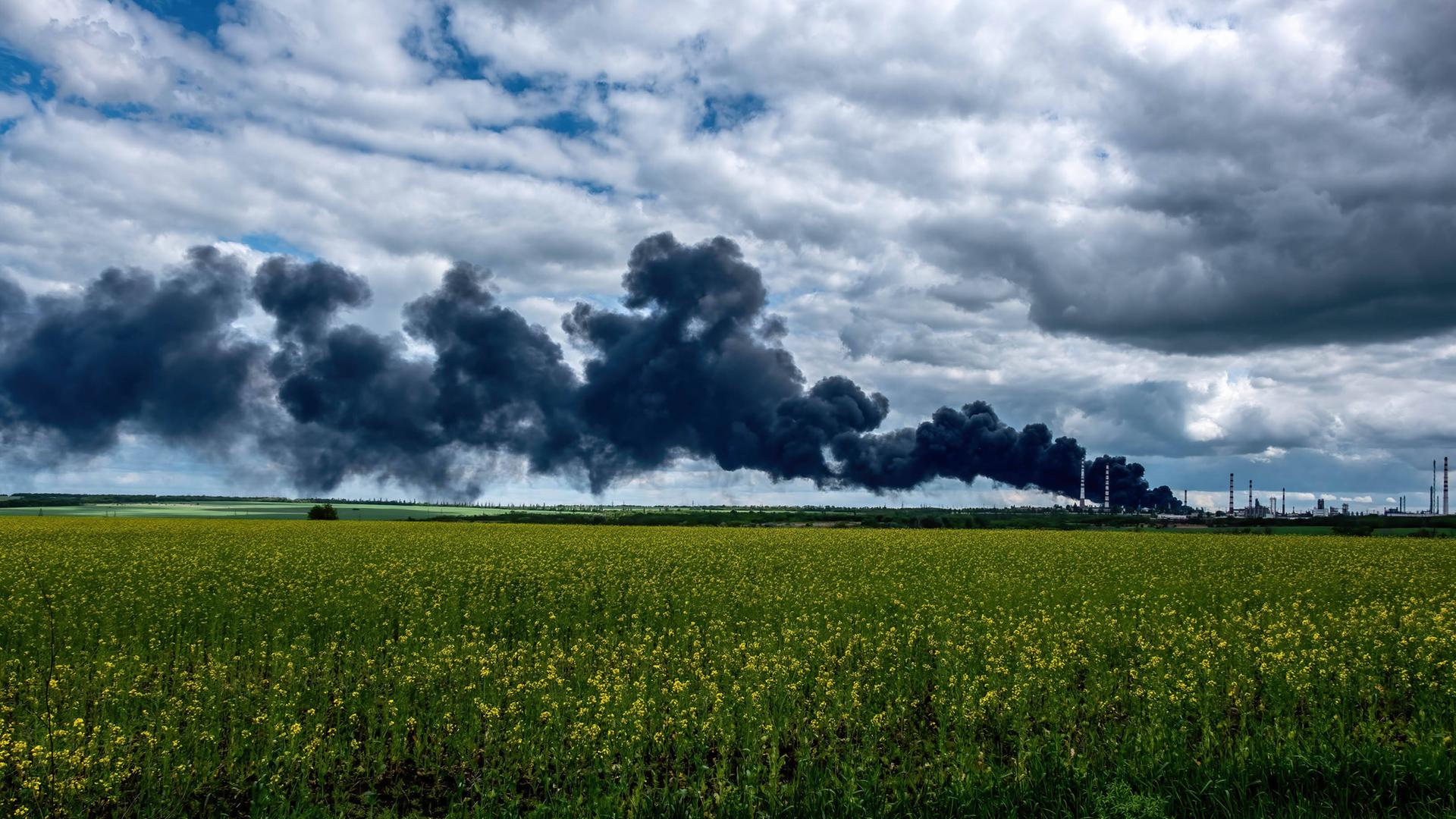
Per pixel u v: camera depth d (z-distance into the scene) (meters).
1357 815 8.61
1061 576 28.78
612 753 9.66
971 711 10.77
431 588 24.11
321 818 8.63
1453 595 22.84
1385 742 9.61
